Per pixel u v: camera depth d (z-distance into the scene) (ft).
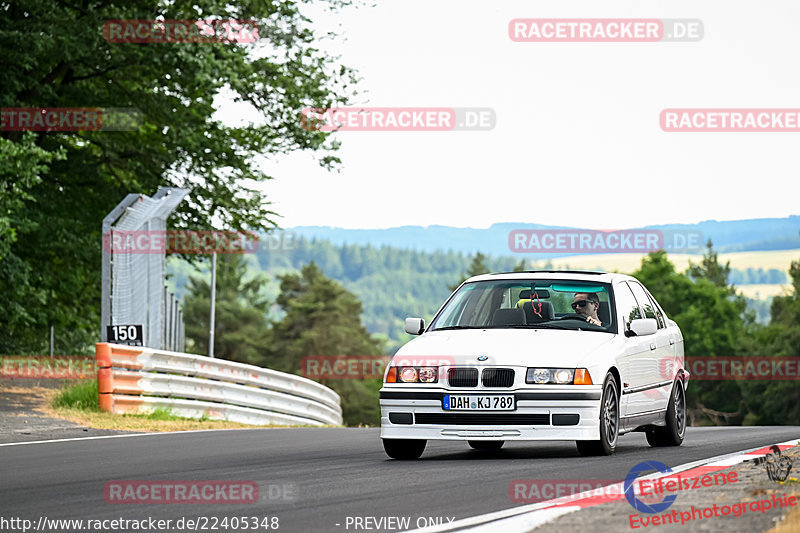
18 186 256.93
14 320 320.09
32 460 109.81
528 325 115.14
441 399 105.09
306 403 239.91
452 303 121.29
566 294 121.08
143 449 123.75
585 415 103.96
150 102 309.83
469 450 120.57
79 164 318.24
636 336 118.01
